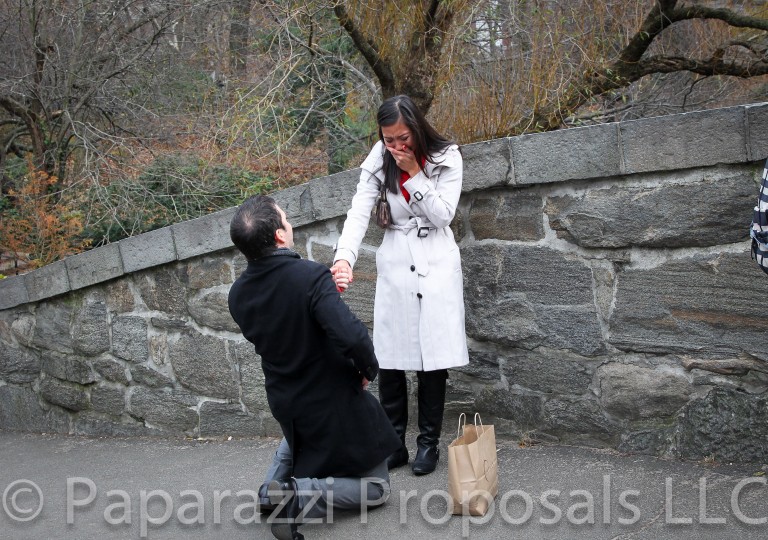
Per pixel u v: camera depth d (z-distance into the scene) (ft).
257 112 24.64
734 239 13.05
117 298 19.80
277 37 25.98
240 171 31.45
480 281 15.55
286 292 11.11
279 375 11.51
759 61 25.20
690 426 13.70
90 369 20.47
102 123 37.09
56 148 35.58
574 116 24.00
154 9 35.45
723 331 13.30
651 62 25.30
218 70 36.76
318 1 24.77
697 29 27.66
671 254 13.64
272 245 11.32
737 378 13.32
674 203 13.43
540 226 14.79
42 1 35.19
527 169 14.48
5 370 22.22
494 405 15.79
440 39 24.38
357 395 11.67
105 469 17.20
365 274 16.60
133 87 37.14
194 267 18.52
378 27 25.26
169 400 19.31
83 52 35.86
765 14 26.37
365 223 13.75
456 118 22.62
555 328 14.84
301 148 31.58
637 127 13.42
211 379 18.65
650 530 11.39
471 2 23.49
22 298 21.35
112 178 33.47
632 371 14.17
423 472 14.07
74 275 20.12
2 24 35.99
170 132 36.37
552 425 15.10
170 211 33.32
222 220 17.79
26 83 35.19
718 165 13.02
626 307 14.10
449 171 13.34
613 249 14.14
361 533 12.07
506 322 15.35
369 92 30.30
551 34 22.67
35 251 30.63
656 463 13.69
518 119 22.20
